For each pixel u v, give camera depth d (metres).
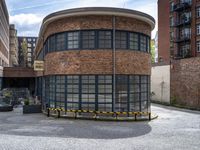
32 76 46.84
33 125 16.89
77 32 20.08
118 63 19.95
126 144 12.17
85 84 19.97
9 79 50.16
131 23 20.42
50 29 22.09
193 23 47.56
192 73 29.47
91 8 19.09
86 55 19.89
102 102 19.75
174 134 14.52
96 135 13.99
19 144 11.93
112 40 19.83
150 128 16.27
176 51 51.28
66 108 20.55
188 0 48.91
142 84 21.38
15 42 96.62
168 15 53.25
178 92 32.34
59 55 20.95
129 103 20.30
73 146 11.71
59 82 21.14
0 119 19.81
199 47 46.44
